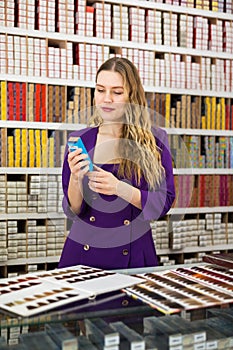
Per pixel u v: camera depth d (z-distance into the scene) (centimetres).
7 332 114
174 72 410
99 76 175
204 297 133
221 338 125
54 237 372
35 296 132
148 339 118
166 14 407
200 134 420
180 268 171
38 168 365
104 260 185
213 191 427
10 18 355
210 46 428
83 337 117
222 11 432
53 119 370
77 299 129
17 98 358
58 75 371
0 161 354
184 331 123
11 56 355
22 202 361
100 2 386
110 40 386
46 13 366
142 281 149
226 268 169
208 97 427
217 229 430
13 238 359
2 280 151
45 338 115
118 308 123
